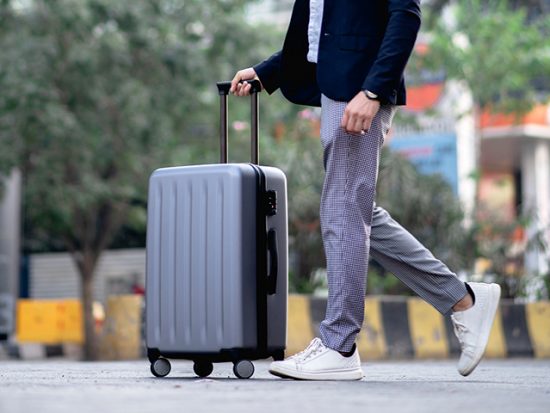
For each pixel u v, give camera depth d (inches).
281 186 200.2
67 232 854.5
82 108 839.7
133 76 860.6
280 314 199.0
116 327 600.1
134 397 142.0
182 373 236.7
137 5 837.8
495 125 1145.4
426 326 533.0
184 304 198.2
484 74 921.5
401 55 188.1
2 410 124.0
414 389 160.9
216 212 195.9
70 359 839.7
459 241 645.9
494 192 1293.1
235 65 879.7
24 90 789.2
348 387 163.9
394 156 658.8
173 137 874.1
